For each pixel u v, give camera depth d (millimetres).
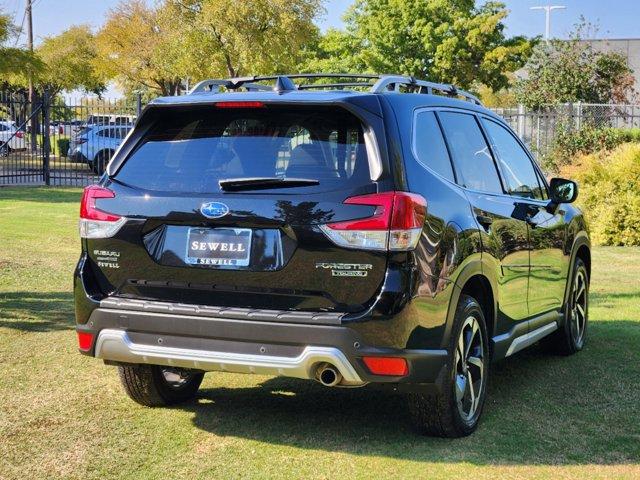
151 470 4289
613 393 5785
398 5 48219
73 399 5465
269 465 4363
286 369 4246
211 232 4426
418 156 4602
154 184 4602
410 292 4215
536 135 23797
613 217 14500
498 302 5254
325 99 4391
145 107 4723
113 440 4723
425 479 4191
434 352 4383
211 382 5949
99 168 28953
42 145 26484
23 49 25812
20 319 7742
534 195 6270
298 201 4270
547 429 4988
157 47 45406
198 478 4188
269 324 4238
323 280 4234
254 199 4344
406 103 4727
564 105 24656
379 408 5363
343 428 4961
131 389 5184
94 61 50219
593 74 32188
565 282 6633
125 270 4609
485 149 5605
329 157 4363
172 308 4430
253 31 39000
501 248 5250
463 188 5004
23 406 5305
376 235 4180
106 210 4645
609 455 4559
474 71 49062
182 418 5121
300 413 5238
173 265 4484
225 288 4387
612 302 9258
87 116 30141
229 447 4629
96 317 4590
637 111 32406
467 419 4848
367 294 4199
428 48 48188
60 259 11281
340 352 4164
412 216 4254
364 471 4289
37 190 23578
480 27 48031
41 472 4250
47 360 6391
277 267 4293
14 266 10594
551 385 5992
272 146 4480
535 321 6020
